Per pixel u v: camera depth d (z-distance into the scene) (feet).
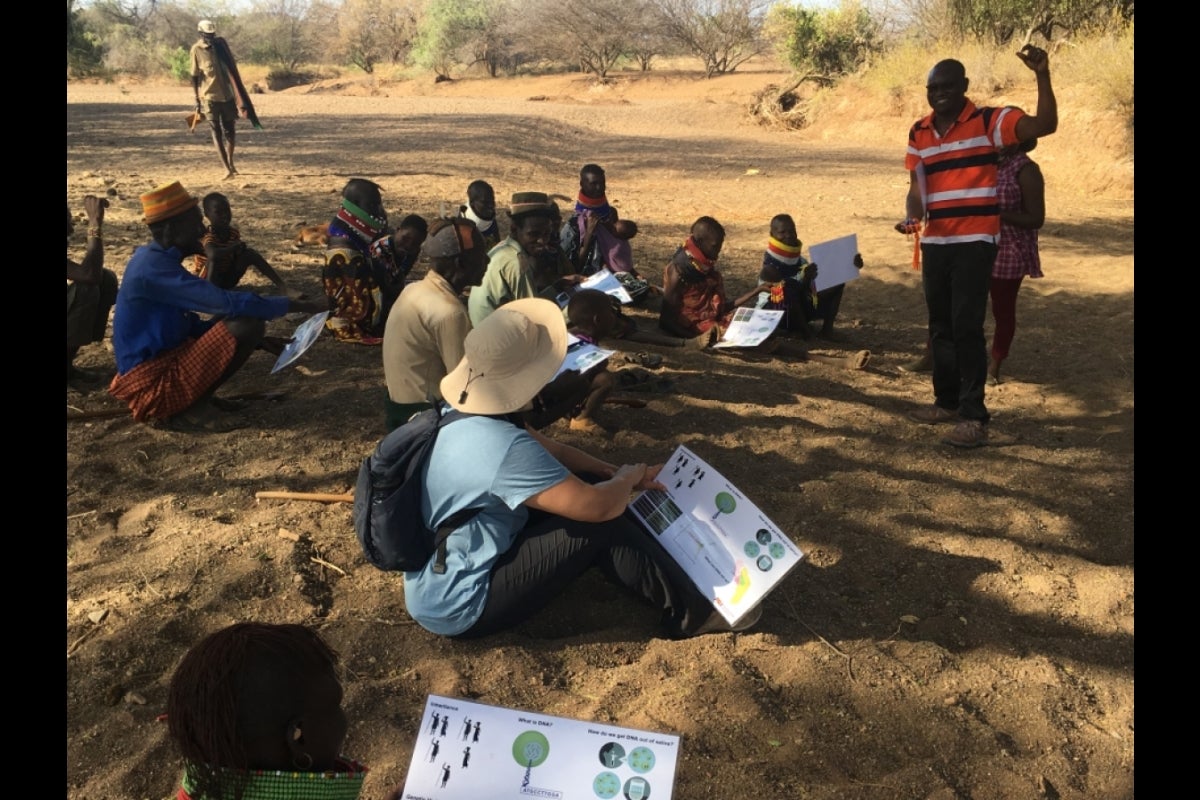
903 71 82.58
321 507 15.24
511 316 10.94
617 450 17.74
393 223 36.45
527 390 10.77
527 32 152.87
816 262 23.97
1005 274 21.45
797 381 22.15
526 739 7.39
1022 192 20.66
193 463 16.76
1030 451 18.53
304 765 5.81
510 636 12.23
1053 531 15.33
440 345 15.01
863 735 10.61
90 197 18.44
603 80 140.67
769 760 10.17
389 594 13.05
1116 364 23.84
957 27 82.69
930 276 18.53
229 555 13.69
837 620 12.76
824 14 94.53
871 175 57.82
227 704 5.50
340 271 22.47
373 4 184.75
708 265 23.90
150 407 17.37
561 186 50.72
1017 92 65.98
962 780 9.95
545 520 11.76
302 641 5.84
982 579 13.84
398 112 95.45
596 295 17.46
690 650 11.93
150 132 66.90
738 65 151.53
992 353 22.52
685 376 22.03
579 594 13.24
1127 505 16.24
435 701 7.57
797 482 16.81
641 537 12.04
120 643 11.73
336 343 23.06
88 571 13.29
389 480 11.05
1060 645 12.35
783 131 88.79
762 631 12.39
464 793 7.29
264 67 183.73
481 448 10.71
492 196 25.32
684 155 67.87
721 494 12.16
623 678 11.45
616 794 7.16
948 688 11.44
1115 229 40.52
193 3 191.83
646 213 43.21
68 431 17.63
